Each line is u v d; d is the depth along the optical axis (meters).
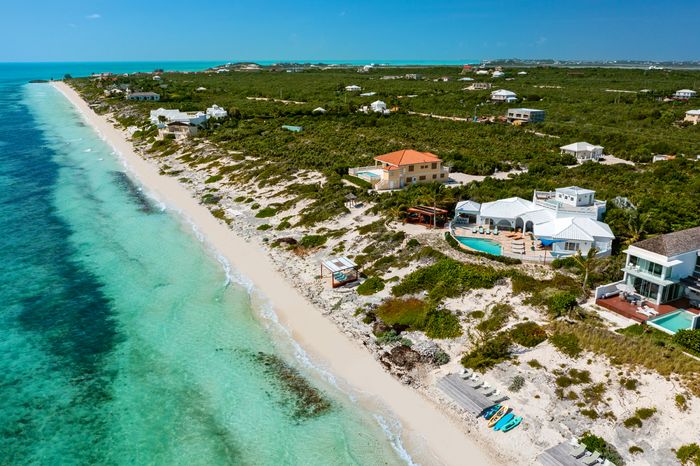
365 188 78.25
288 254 59.88
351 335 43.31
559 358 36.31
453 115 161.38
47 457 30.94
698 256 42.81
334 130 130.88
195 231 69.25
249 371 39.12
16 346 42.69
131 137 140.00
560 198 60.75
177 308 48.62
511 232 59.47
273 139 118.81
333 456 30.69
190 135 127.50
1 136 145.75
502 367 36.69
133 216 75.94
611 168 93.06
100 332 44.72
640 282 43.44
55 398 36.28
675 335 36.38
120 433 32.91
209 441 32.12
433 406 34.62
